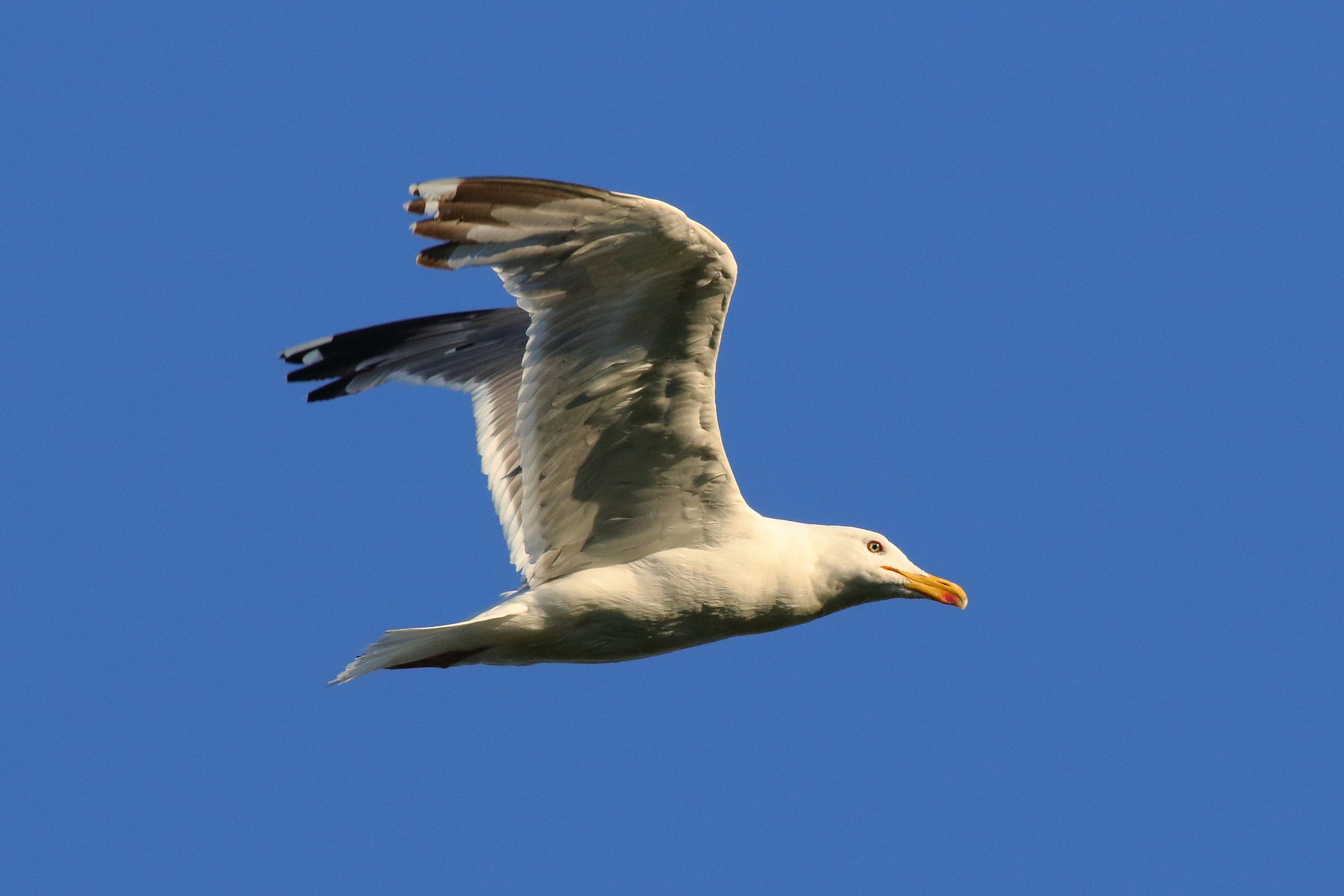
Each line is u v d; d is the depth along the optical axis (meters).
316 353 15.39
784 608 13.51
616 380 12.11
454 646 12.95
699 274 11.23
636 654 13.54
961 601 13.96
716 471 12.97
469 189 10.64
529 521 13.02
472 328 15.95
